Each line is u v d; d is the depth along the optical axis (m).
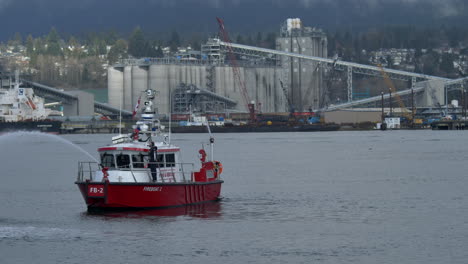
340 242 103.38
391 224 116.94
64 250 98.81
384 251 97.81
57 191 167.25
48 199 151.25
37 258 95.00
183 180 130.25
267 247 100.25
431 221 119.38
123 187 118.00
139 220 116.94
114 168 121.12
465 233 108.75
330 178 197.38
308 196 153.88
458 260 92.75
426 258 93.88
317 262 92.31
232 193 159.50
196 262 92.38
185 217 119.88
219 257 94.69
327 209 133.50
